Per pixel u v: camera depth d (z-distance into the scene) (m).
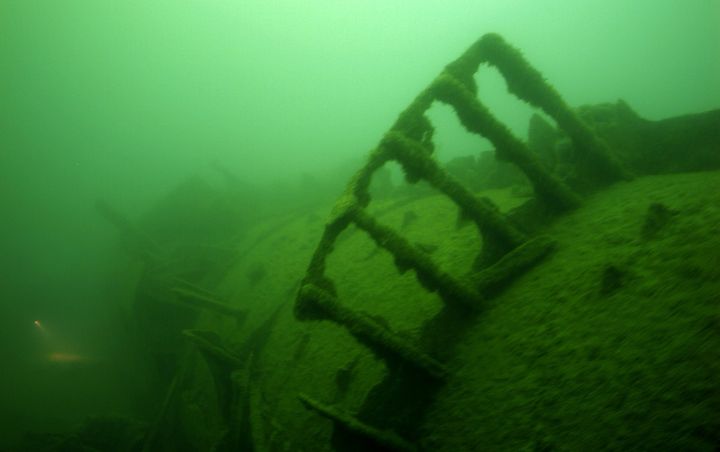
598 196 5.09
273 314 7.85
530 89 5.21
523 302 4.05
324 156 50.59
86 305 44.41
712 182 3.96
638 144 5.65
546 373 3.22
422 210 7.71
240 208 17.92
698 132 5.24
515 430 3.07
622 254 3.71
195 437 8.45
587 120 5.93
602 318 3.25
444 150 44.66
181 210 18.11
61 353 42.59
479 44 5.09
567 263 4.13
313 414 5.00
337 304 3.79
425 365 3.87
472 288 4.32
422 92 4.78
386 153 4.56
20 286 46.81
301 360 6.07
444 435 3.53
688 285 2.96
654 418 2.44
